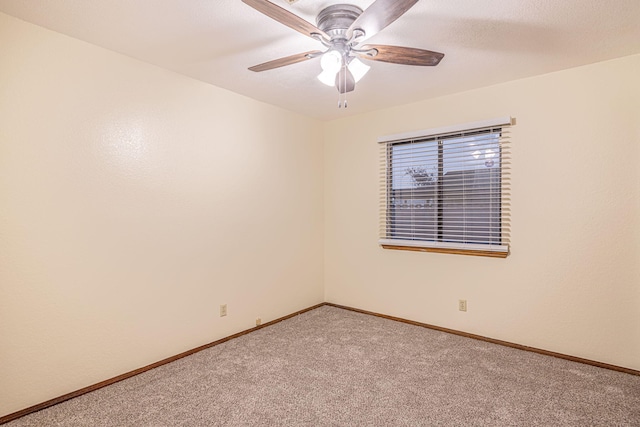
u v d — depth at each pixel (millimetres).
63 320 2037
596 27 1930
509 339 2818
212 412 1882
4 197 1826
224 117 2957
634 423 1771
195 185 2742
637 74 2295
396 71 2553
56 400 1979
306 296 3842
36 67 1919
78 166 2092
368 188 3682
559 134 2580
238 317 3086
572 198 2537
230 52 2252
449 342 2881
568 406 1930
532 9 1747
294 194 3682
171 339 2580
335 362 2506
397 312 3477
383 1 1341
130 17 1828
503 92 2809
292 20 1505
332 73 1924
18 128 1864
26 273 1901
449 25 1903
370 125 3654
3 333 1828
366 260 3715
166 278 2553
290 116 3625
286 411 1891
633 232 2328
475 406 1933
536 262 2691
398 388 2133
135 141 2363
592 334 2475
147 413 1872
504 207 2826
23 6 1728
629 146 2330
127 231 2328
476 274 2977
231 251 3027
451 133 3076
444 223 3174
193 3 1696
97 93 2166
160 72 2498
